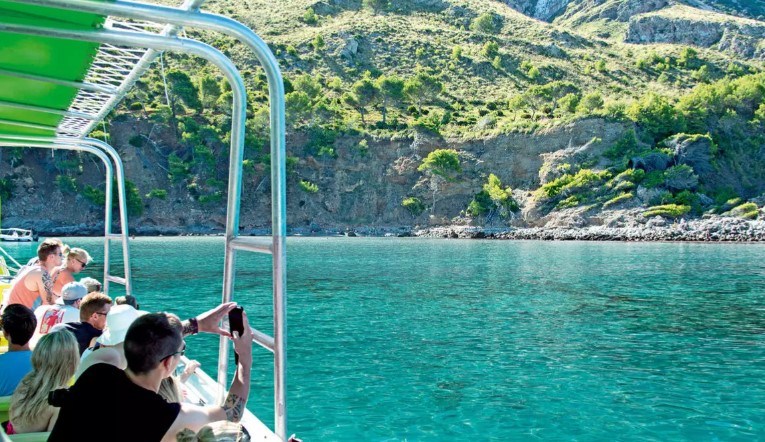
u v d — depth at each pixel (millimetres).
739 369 12953
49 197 95250
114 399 3357
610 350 14773
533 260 45875
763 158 110500
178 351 3488
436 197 105438
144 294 23547
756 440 8750
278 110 3352
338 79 132125
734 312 21203
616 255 52812
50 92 5211
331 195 106375
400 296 24344
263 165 102062
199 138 101875
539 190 101062
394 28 161000
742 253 56125
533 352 14422
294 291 25641
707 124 113062
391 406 10055
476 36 167125
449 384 11445
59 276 7785
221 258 42781
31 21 3250
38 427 4215
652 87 151250
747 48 180375
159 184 99750
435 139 110375
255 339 3875
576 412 9914
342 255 49562
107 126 98375
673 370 12820
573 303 23047
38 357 4219
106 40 3234
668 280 32219
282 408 3521
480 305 22203
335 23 160250
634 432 9023
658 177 98688
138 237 84312
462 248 62469
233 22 3170
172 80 105938
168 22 3078
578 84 148875
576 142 105438
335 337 15867
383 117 118625
